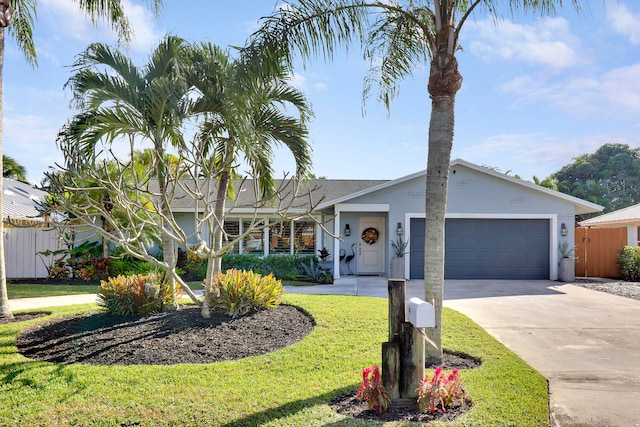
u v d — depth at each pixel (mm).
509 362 5230
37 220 14562
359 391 3928
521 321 8125
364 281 14672
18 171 23922
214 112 7758
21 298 10625
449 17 5309
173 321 6762
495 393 4184
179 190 16375
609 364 5480
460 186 14984
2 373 4633
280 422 3527
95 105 7309
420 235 15141
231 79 6430
